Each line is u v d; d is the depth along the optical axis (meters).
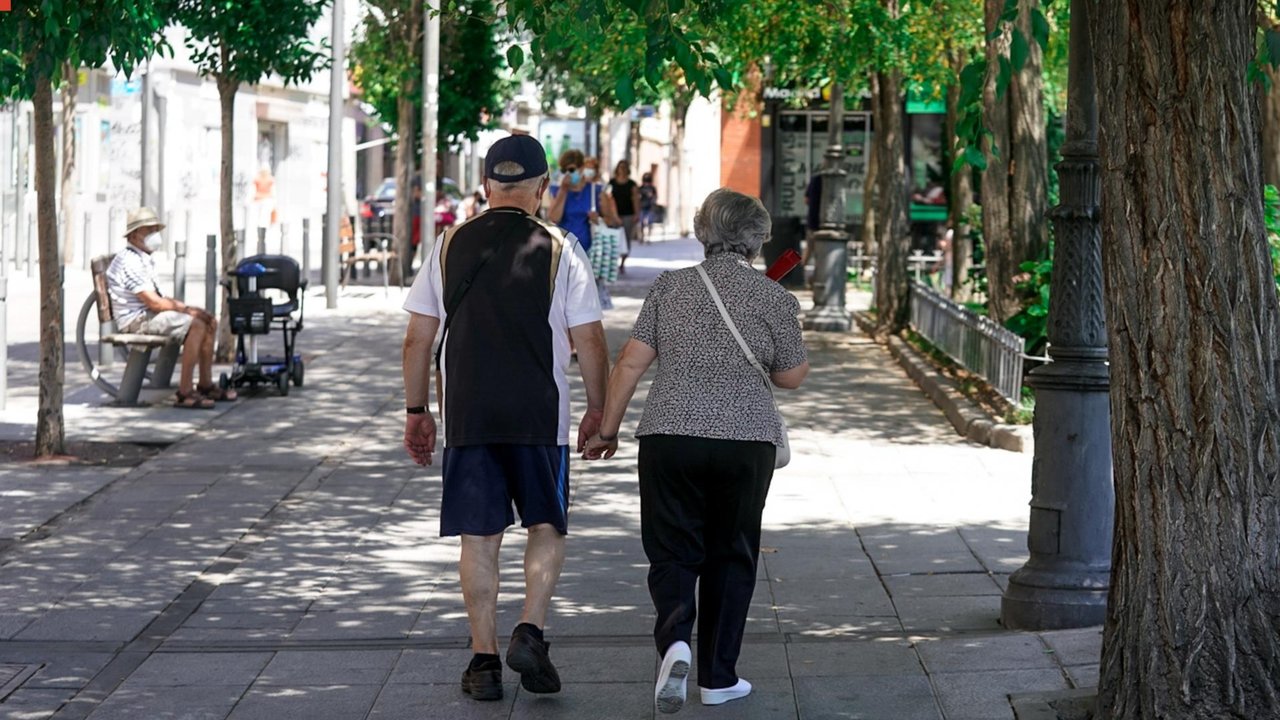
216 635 8.79
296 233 54.25
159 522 11.52
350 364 19.89
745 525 7.27
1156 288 6.13
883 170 23.38
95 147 42.91
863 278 34.03
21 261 33.69
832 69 21.91
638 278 35.19
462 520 7.43
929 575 9.92
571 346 7.62
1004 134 17.95
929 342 20.66
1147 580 6.27
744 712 7.26
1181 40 6.04
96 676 8.05
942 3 21.59
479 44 33.16
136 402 16.50
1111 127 6.23
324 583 9.88
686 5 8.16
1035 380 8.56
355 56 33.50
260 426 15.46
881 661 7.94
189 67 48.44
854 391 18.08
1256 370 6.10
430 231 30.86
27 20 12.12
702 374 7.14
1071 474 8.49
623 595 9.55
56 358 13.80
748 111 32.84
